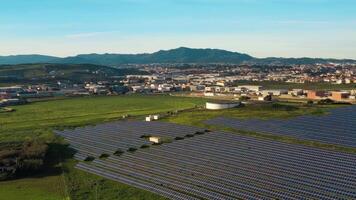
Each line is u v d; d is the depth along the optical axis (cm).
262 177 10119
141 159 12469
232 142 13662
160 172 11050
